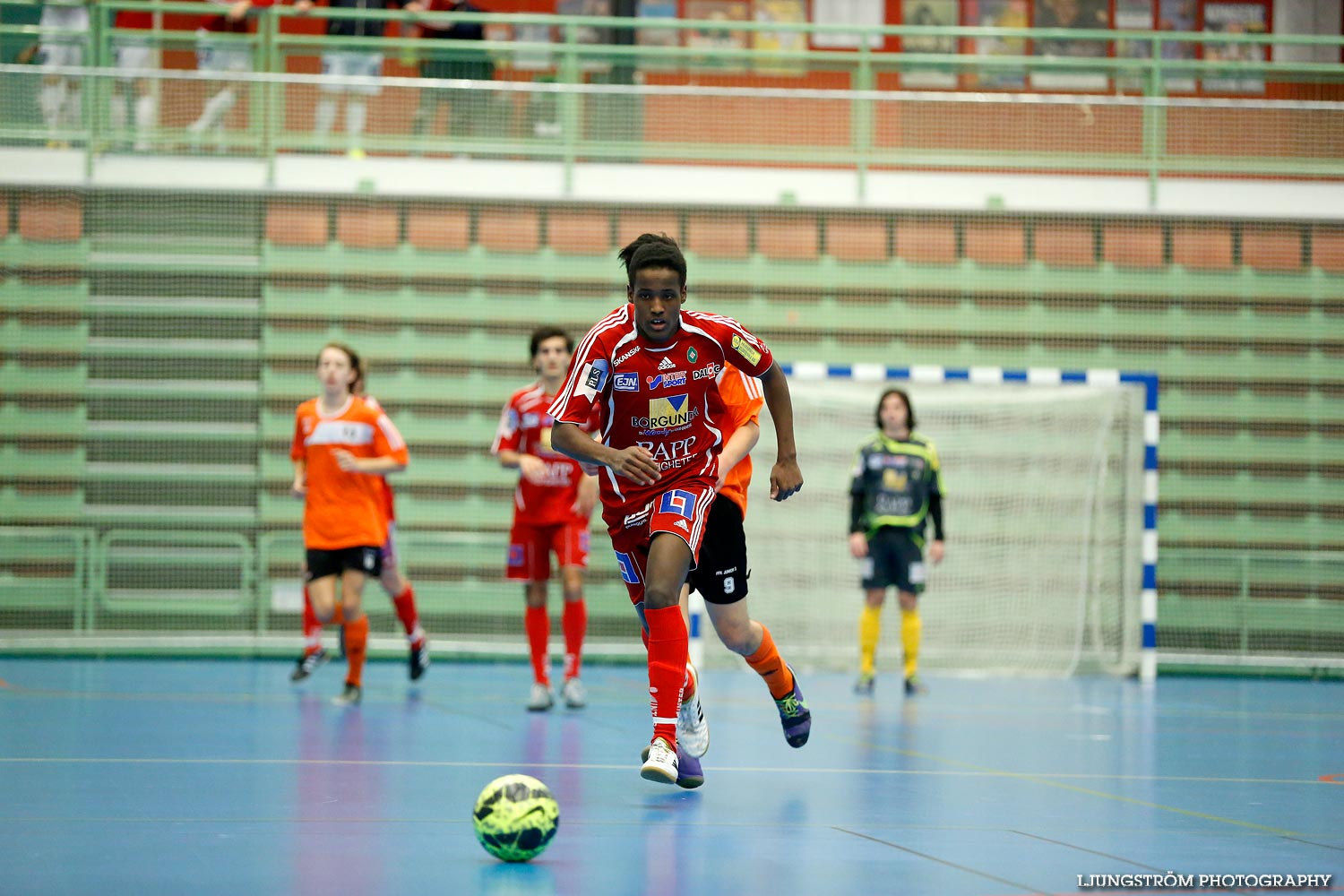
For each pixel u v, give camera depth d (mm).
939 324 30250
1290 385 30484
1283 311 30531
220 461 28766
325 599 18672
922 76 30719
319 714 17219
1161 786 11898
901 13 33906
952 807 10375
